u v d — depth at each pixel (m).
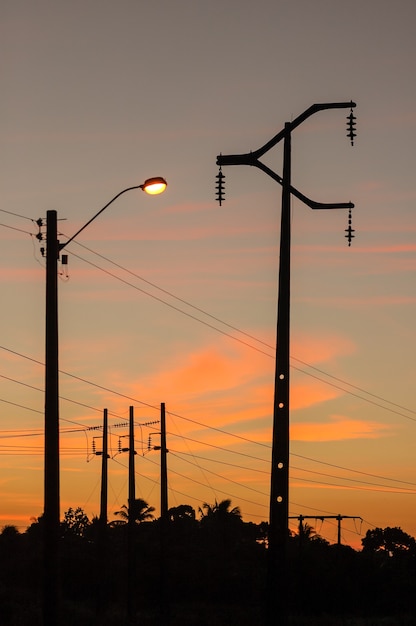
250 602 153.25
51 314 41.44
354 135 42.19
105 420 107.12
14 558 191.00
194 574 160.50
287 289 40.31
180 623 101.62
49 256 41.91
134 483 106.94
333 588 156.12
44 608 39.44
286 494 37.94
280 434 38.53
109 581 161.12
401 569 172.88
